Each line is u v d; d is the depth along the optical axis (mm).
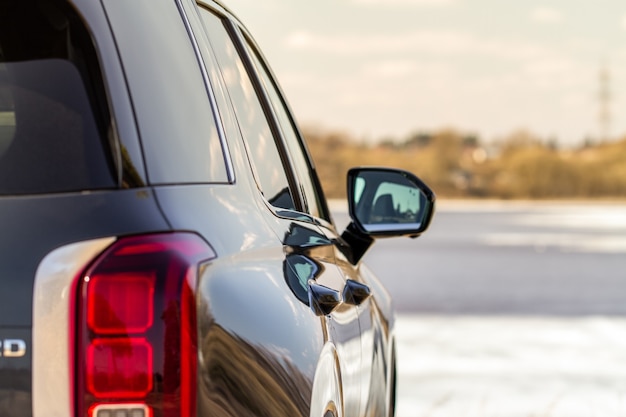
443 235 46094
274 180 3367
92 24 2256
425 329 13977
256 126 3406
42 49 2258
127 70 2275
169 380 2078
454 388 9781
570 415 8664
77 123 2209
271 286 2527
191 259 2168
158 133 2289
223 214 2410
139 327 2082
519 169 124438
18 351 2057
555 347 12453
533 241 40531
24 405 2049
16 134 2209
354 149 122562
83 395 2047
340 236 4266
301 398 2520
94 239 2109
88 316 2068
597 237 44156
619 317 15680
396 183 4242
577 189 123750
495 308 16844
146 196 2195
